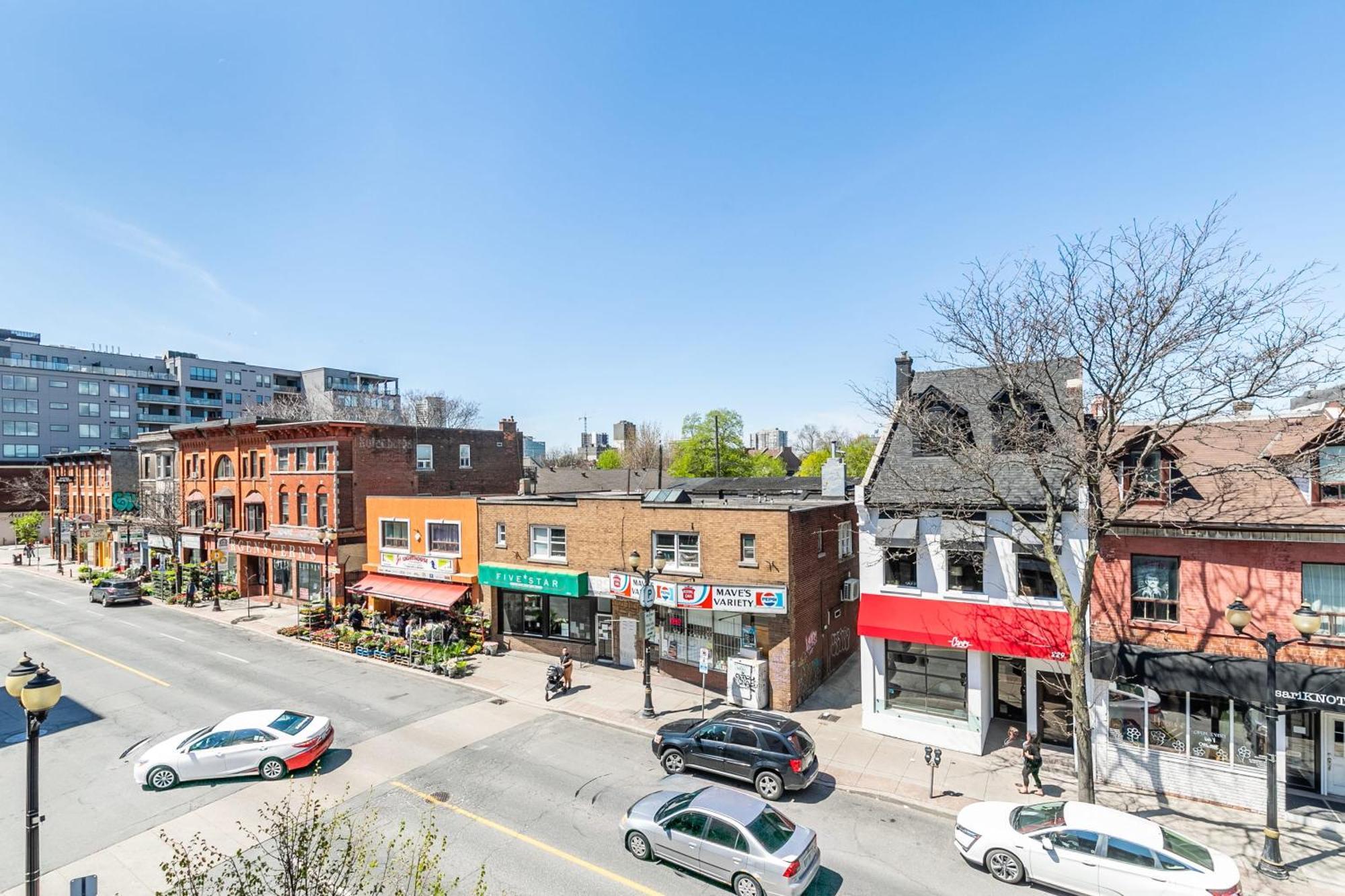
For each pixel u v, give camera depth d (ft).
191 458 158.10
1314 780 51.75
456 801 51.34
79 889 30.32
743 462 221.46
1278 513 49.03
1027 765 52.47
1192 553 51.96
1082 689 47.14
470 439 149.18
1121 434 55.57
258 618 117.39
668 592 74.08
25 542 216.74
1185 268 44.83
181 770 53.47
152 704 73.00
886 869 42.68
